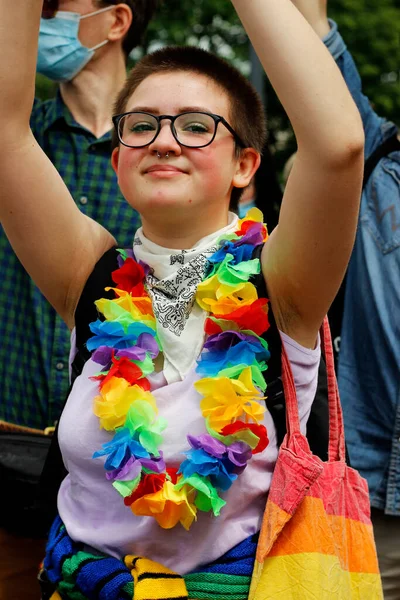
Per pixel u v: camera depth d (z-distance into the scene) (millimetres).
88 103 4090
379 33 14148
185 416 2398
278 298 2506
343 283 3916
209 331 2479
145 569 2318
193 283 2555
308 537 2365
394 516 3650
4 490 3373
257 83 7637
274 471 2420
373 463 3670
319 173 2275
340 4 14219
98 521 2459
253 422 2391
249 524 2422
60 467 2730
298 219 2357
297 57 2268
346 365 3791
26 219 2584
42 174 2568
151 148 2502
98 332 2508
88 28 4043
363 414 3730
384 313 3695
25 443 3441
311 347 2545
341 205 2307
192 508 2334
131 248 2801
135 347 2475
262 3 2309
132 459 2318
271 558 2363
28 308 3910
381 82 14297
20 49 2455
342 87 2281
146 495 2291
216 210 2605
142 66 2760
